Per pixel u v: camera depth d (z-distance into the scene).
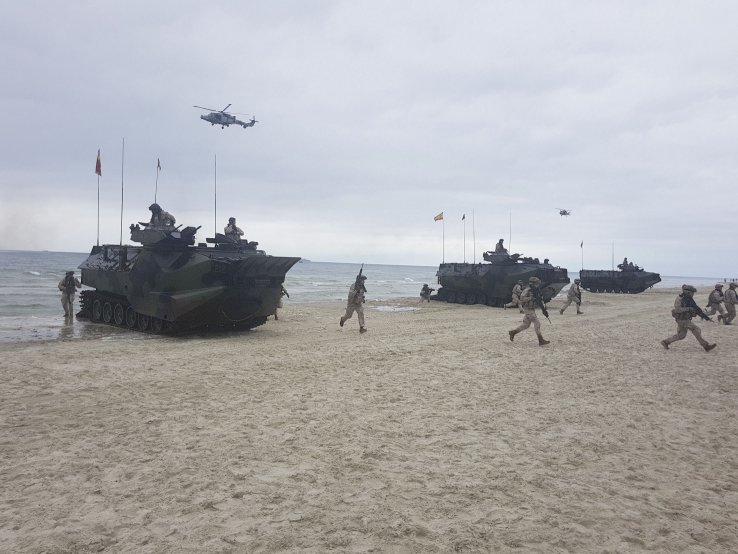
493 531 3.97
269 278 16.98
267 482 4.88
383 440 6.17
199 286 15.60
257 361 11.63
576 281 26.36
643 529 4.07
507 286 31.09
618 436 6.48
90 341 14.95
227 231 19.86
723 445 6.20
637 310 29.64
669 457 5.76
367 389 8.90
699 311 13.32
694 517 4.30
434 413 7.41
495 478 5.05
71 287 19.98
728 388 9.23
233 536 3.85
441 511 4.31
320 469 5.22
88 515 4.19
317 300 36.06
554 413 7.52
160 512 4.25
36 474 5.03
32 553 3.60
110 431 6.41
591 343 14.97
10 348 13.29
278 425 6.72
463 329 18.78
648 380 9.87
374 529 3.97
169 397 8.20
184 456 5.54
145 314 16.77
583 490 4.80
